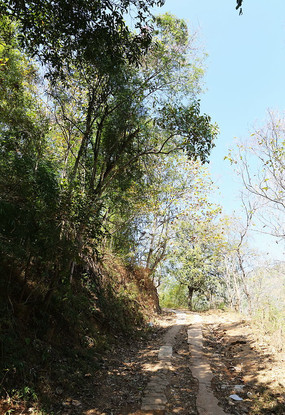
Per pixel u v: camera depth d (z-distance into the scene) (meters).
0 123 6.73
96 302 9.54
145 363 7.69
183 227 20.41
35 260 6.70
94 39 5.66
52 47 6.04
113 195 12.45
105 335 8.70
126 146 9.93
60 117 9.14
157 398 5.43
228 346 9.24
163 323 14.54
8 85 7.23
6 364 4.54
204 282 28.81
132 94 8.79
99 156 10.11
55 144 10.18
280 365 6.59
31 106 8.39
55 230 5.65
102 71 7.43
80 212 6.12
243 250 20.22
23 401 4.30
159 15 9.62
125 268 15.17
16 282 5.98
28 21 5.29
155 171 16.39
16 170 5.62
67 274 6.21
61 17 5.25
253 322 11.39
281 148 11.95
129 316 11.62
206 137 8.79
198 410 4.96
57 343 6.33
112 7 5.24
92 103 8.33
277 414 4.63
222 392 5.78
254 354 7.77
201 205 17.95
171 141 10.88
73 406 4.82
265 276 16.00
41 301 6.40
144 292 16.59
